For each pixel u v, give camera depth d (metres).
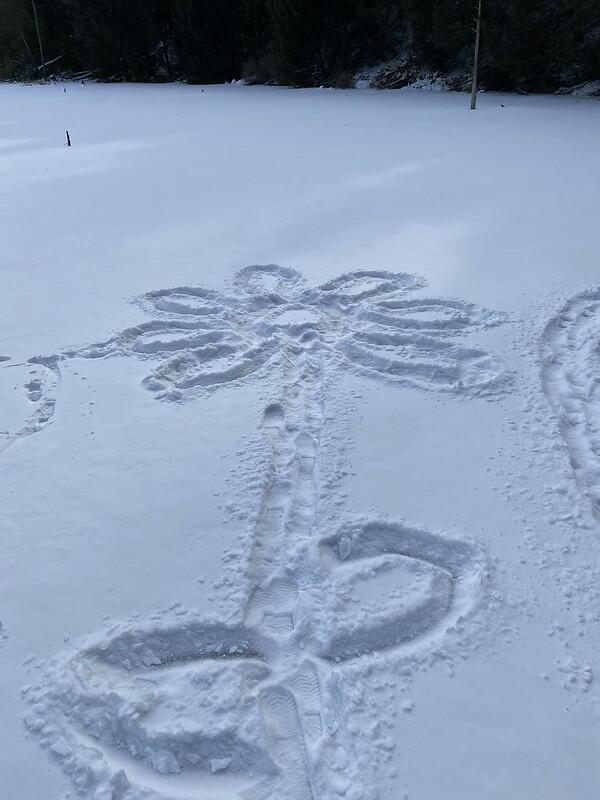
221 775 2.13
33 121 17.12
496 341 4.46
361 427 3.71
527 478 3.29
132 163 11.05
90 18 28.20
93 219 7.82
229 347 4.58
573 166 9.48
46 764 2.14
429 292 5.28
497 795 2.02
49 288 5.75
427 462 3.43
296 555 2.87
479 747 2.14
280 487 3.33
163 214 7.88
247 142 12.62
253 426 3.77
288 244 6.58
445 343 4.46
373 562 2.84
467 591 2.71
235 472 3.41
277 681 2.40
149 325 4.98
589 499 3.16
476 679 2.35
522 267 5.74
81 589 2.77
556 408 3.81
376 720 2.22
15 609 2.69
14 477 3.46
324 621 2.57
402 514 3.09
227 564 2.86
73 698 2.32
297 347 4.60
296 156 11.07
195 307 5.20
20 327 5.03
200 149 12.10
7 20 31.48
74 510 3.21
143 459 3.54
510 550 2.88
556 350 4.42
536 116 14.68
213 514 3.15
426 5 20.36
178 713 2.28
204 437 3.69
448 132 12.89
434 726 2.21
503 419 3.72
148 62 29.41
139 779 2.12
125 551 2.96
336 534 2.97
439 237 6.62
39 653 2.50
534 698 2.29
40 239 7.13
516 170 9.39
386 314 4.91
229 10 25.47
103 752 2.20
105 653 2.50
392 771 2.08
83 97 23.05
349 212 7.63
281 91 22.66
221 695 2.33
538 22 18.33
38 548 3.00
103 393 4.14
